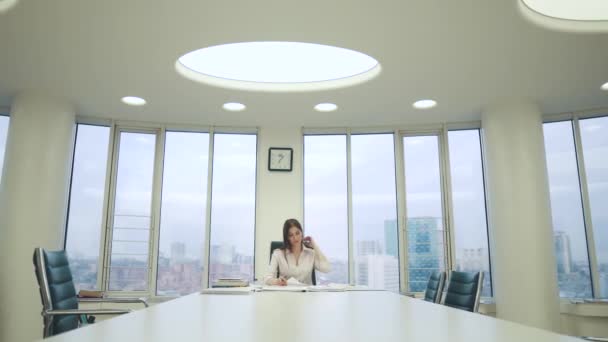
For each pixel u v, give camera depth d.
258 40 2.98
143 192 4.88
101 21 2.74
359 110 4.46
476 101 4.19
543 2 2.73
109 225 4.71
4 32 2.88
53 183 3.96
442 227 4.88
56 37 2.95
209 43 3.02
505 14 2.67
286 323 1.25
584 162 4.53
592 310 4.05
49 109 4.00
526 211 4.01
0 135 4.43
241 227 5.00
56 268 2.37
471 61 3.31
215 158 5.09
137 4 2.56
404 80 3.68
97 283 4.55
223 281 2.97
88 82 3.73
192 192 4.99
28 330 3.68
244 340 0.98
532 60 3.30
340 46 3.07
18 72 3.54
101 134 4.83
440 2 2.54
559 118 4.62
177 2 2.54
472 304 2.34
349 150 5.13
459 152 4.93
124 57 3.24
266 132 5.09
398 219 4.95
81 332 1.04
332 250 5.00
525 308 3.91
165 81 3.70
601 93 3.99
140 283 4.71
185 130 5.05
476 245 4.75
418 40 2.98
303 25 2.79
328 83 3.91
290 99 4.14
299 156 5.07
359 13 2.65
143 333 1.05
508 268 4.04
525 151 4.07
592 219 4.44
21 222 3.78
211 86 3.83
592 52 3.17
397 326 1.19
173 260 4.84
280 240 4.90
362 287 2.96
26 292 3.71
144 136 5.00
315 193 5.11
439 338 1.00
